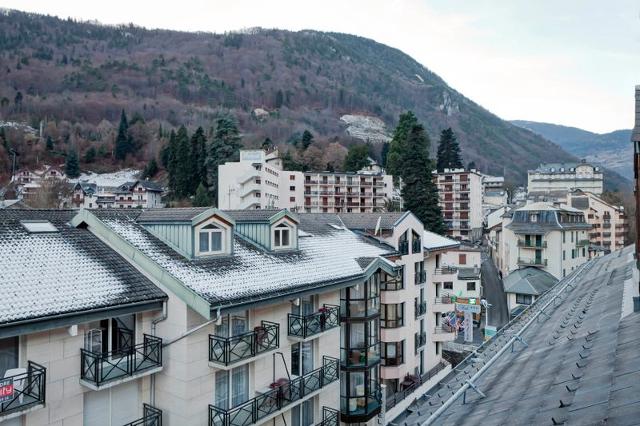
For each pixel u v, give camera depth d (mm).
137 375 14617
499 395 10789
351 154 135750
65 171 153500
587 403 8078
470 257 68688
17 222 16125
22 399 12195
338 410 22781
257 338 17406
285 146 159500
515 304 59500
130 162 171750
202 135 115750
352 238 29844
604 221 102312
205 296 15320
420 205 74812
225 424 15789
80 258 15539
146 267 16109
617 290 18109
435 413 10500
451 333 40531
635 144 14352
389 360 33219
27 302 12609
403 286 33938
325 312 21688
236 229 22016
